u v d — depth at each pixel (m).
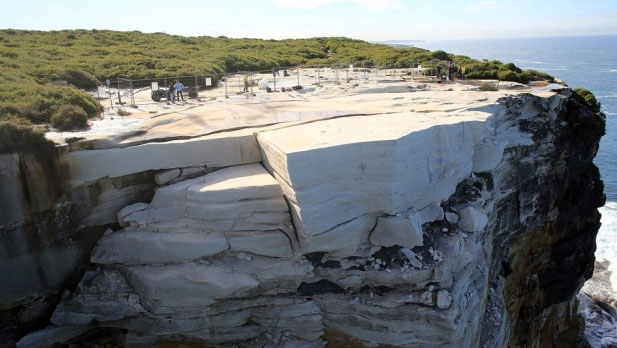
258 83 31.41
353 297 14.67
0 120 14.73
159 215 15.05
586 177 28.06
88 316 14.65
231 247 14.78
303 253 14.71
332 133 15.52
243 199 14.54
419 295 14.34
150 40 50.88
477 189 18.22
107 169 15.13
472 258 15.66
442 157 16.25
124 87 30.05
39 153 14.11
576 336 30.59
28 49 36.25
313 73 38.97
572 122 26.33
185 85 30.48
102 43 45.22
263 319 15.20
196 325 14.75
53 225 14.69
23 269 14.39
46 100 17.91
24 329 14.77
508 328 20.95
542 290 26.95
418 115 18.81
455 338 14.29
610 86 139.75
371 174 14.27
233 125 18.31
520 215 23.20
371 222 15.04
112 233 15.50
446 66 38.00
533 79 34.47
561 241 27.22
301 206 13.58
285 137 15.62
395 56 49.84
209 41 57.16
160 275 14.31
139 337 15.12
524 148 22.36
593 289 39.78
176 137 16.64
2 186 13.65
